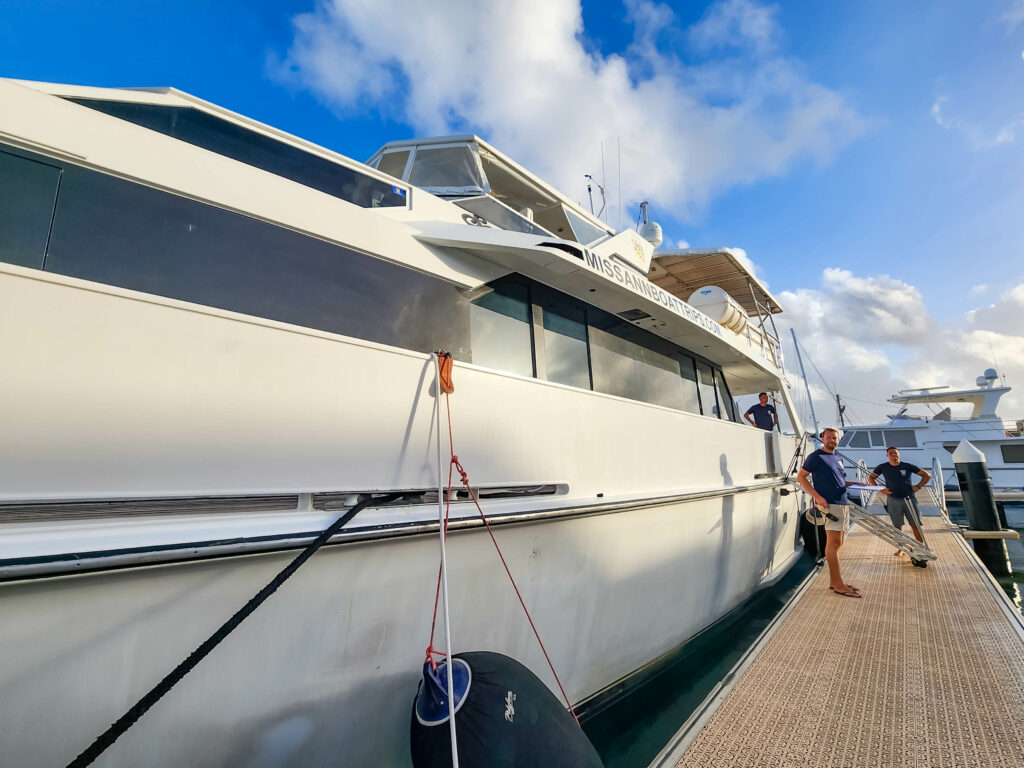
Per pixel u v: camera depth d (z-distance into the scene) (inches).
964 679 129.0
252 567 69.7
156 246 74.0
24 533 55.1
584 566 121.4
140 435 62.6
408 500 88.0
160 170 76.0
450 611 92.2
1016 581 349.1
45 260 65.4
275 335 74.7
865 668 136.8
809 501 317.4
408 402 88.6
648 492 147.3
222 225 80.7
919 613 181.9
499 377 105.7
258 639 69.6
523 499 107.7
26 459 55.6
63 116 69.6
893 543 256.4
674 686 144.6
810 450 323.9
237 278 80.4
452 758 67.4
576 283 136.7
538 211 189.8
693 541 168.2
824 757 98.3
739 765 96.3
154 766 61.2
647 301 151.8
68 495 57.4
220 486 67.5
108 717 58.7
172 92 90.8
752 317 332.8
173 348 66.1
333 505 80.2
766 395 289.1
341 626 77.6
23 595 54.6
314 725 74.2
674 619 155.8
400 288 100.4
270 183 87.0
